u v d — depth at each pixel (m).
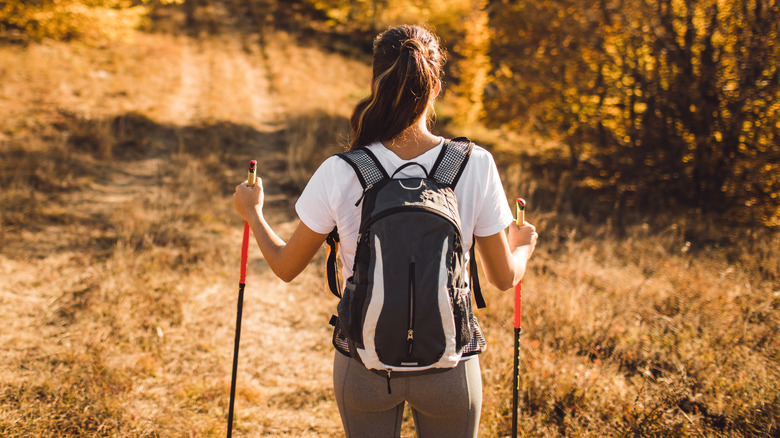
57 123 9.07
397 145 1.52
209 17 19.42
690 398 3.20
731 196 7.64
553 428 3.03
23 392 3.18
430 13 18.19
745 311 4.36
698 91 7.57
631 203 7.96
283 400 3.45
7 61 11.60
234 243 5.90
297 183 7.89
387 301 1.34
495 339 3.94
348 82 15.16
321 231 1.53
